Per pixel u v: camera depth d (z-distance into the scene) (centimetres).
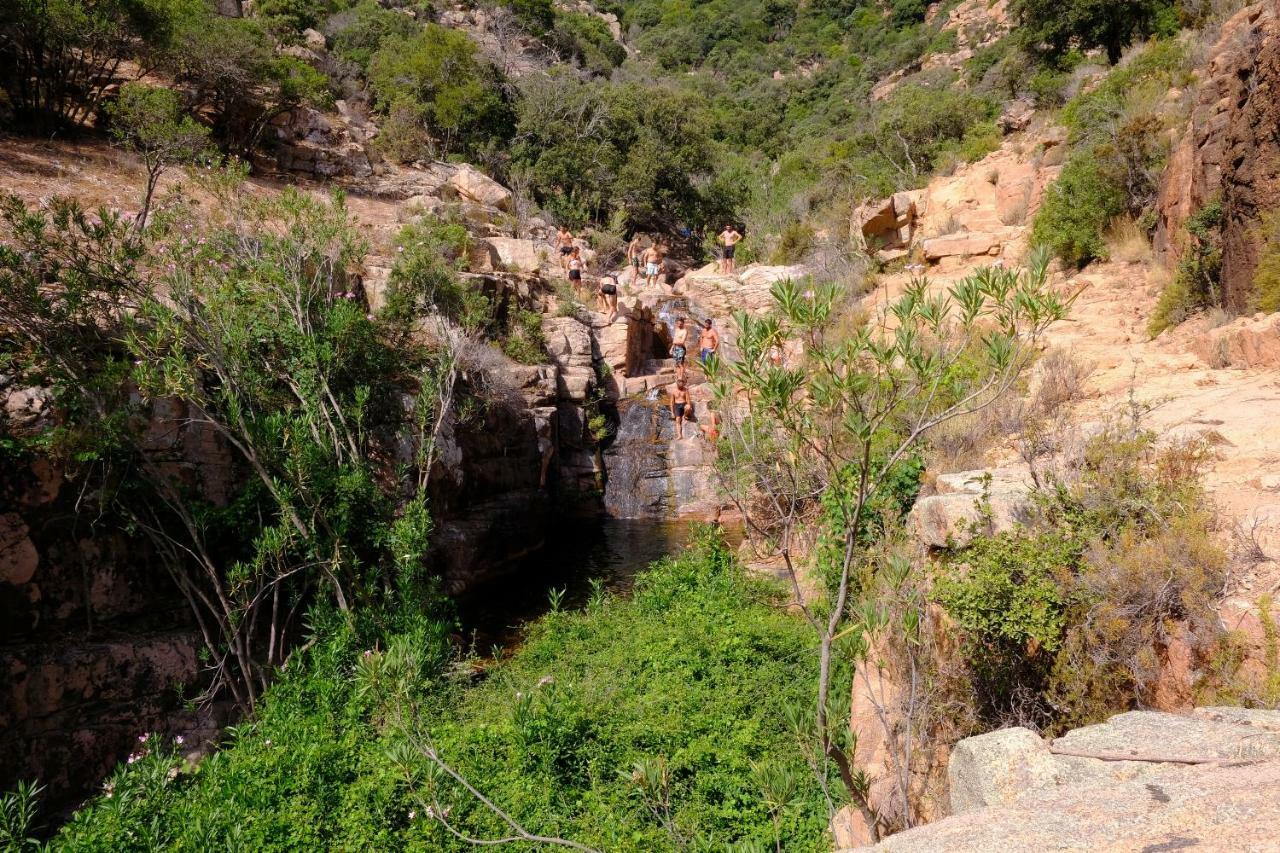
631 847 451
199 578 795
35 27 1655
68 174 1534
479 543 1185
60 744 658
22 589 674
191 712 738
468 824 493
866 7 8381
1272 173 755
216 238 919
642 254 3038
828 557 720
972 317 339
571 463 1728
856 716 518
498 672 804
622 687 685
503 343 1598
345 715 655
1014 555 413
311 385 856
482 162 3153
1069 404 711
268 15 3186
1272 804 173
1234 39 1026
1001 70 3559
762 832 473
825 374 344
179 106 1822
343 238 974
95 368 751
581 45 6038
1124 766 231
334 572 791
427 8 4578
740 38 8469
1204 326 838
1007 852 181
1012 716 410
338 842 491
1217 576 348
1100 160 1318
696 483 1711
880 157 3266
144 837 498
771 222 3338
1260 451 473
